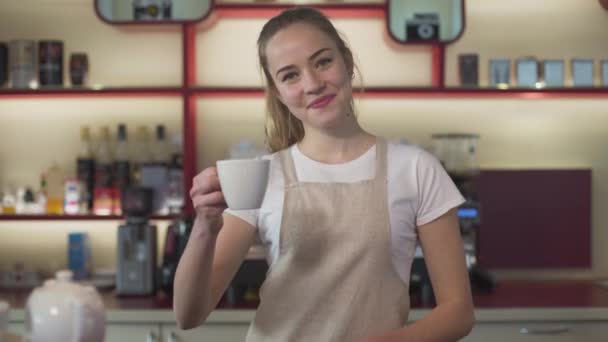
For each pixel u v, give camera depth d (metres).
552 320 2.48
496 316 2.46
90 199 3.05
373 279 1.49
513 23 3.16
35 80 3.03
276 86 1.52
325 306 1.50
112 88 2.93
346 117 1.55
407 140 2.96
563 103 3.17
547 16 3.16
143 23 2.96
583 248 3.16
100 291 2.86
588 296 2.71
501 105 3.17
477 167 3.14
